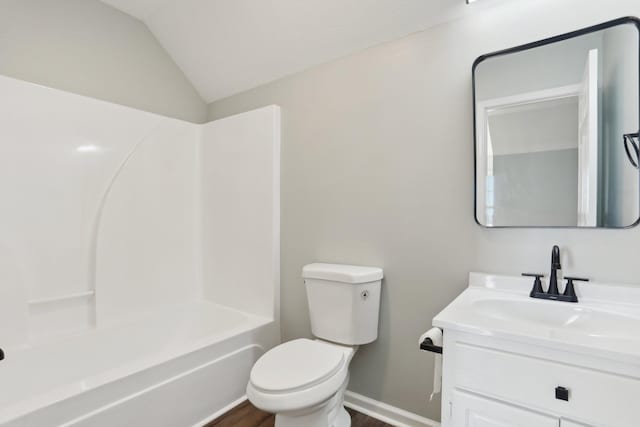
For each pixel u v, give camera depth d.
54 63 1.97
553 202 1.33
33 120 1.79
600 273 1.25
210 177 2.56
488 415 0.98
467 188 1.53
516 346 0.94
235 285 2.40
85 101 1.99
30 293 1.78
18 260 1.74
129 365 1.51
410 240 1.69
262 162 2.24
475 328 0.99
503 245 1.44
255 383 1.33
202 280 2.62
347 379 1.76
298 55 2.06
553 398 0.89
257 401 1.30
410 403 1.70
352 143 1.89
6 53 1.79
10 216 1.72
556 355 0.89
